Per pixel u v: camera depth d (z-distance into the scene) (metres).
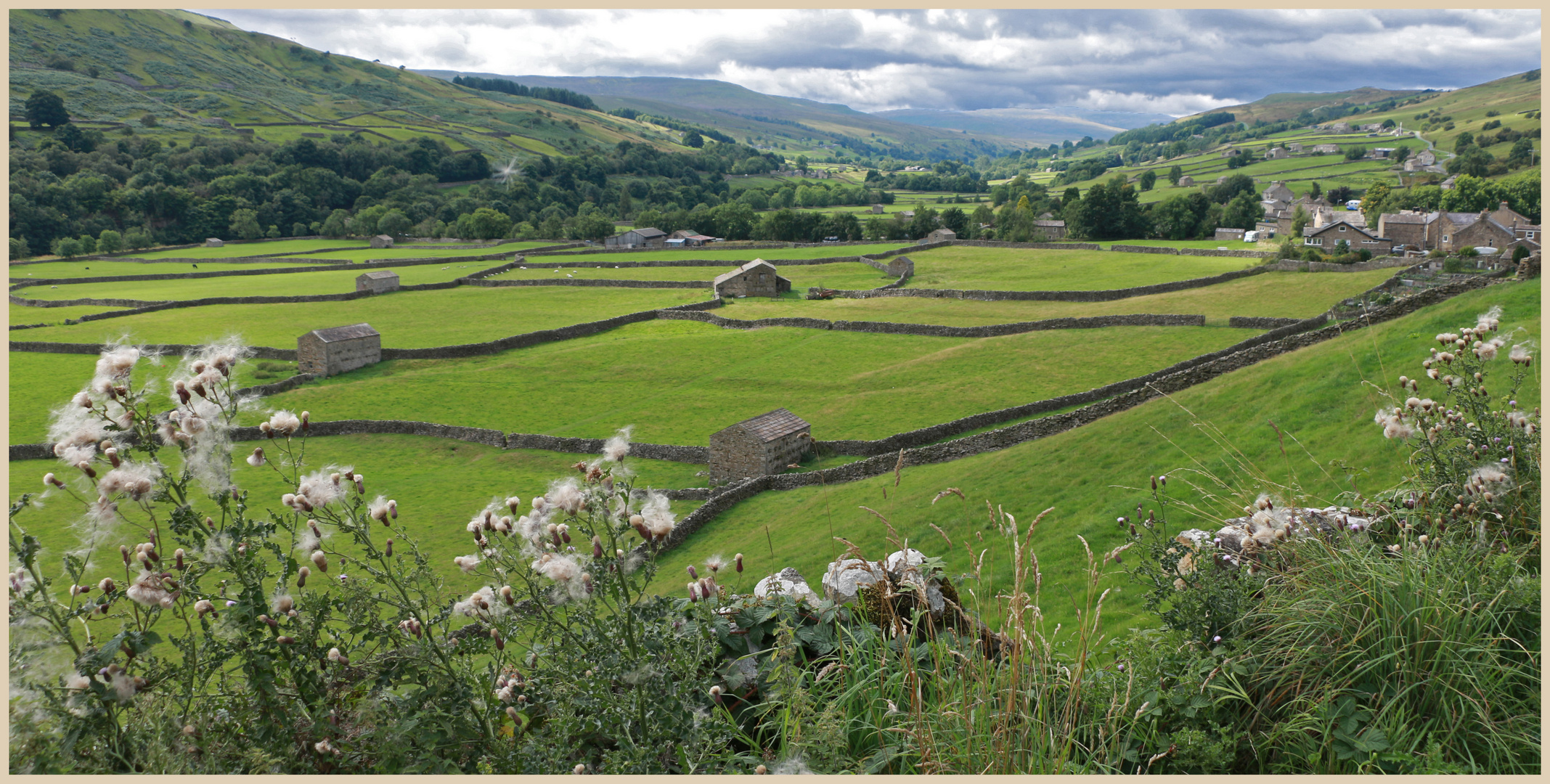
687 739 4.36
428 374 68.12
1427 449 6.84
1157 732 4.99
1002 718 4.58
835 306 89.81
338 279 124.31
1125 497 19.78
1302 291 75.88
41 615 3.66
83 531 3.76
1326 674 5.04
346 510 4.25
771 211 198.88
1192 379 35.66
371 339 71.31
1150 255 120.75
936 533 22.97
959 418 46.56
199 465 3.91
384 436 53.72
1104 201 148.38
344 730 4.39
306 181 198.50
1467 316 24.09
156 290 113.62
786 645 4.83
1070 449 27.73
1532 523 6.02
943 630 5.73
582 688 4.39
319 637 4.35
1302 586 5.66
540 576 4.41
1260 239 135.38
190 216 173.50
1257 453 19.61
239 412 4.11
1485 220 109.88
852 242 159.75
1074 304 82.94
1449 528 6.15
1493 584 5.15
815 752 4.31
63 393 63.72
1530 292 24.12
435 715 4.31
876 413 50.56
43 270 132.12
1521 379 6.61
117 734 3.83
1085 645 4.77
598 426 53.56
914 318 79.69
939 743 4.52
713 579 4.78
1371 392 20.45
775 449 41.19
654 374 65.06
